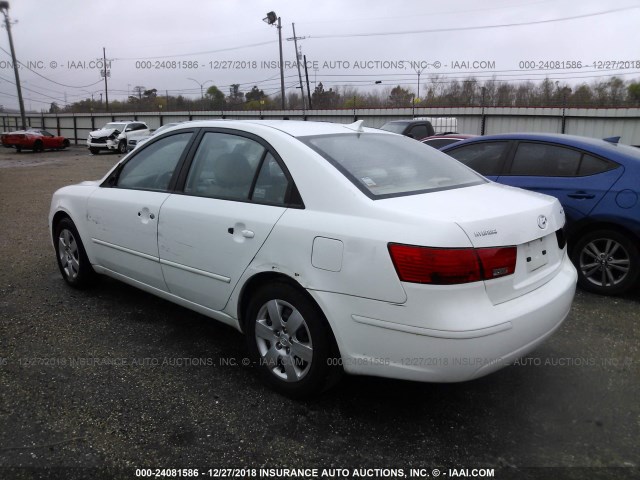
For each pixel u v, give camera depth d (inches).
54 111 2027.6
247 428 109.7
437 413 116.2
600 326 162.7
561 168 199.0
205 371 133.5
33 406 116.3
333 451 103.0
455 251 96.4
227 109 1603.1
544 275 115.3
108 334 154.4
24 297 183.3
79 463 98.3
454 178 133.0
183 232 137.0
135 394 122.0
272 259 116.0
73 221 180.4
